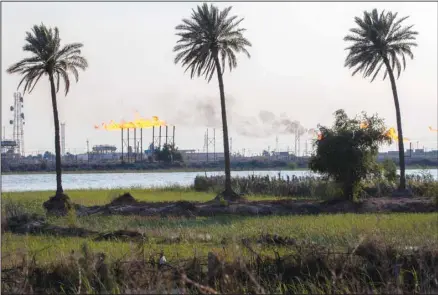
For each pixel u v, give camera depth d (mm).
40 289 76875
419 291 74062
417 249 84438
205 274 75312
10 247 110625
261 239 107000
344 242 105625
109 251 95938
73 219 151250
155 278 69875
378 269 76500
